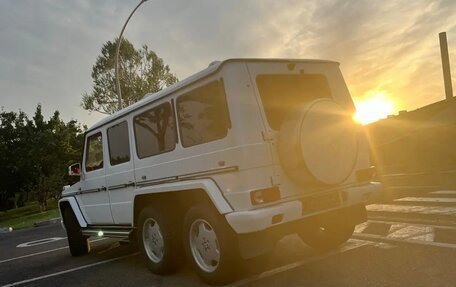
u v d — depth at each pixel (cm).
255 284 484
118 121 664
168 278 565
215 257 493
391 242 597
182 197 557
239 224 443
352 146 511
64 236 1308
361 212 572
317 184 483
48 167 3906
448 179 1457
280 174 469
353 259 537
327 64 569
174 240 564
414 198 953
